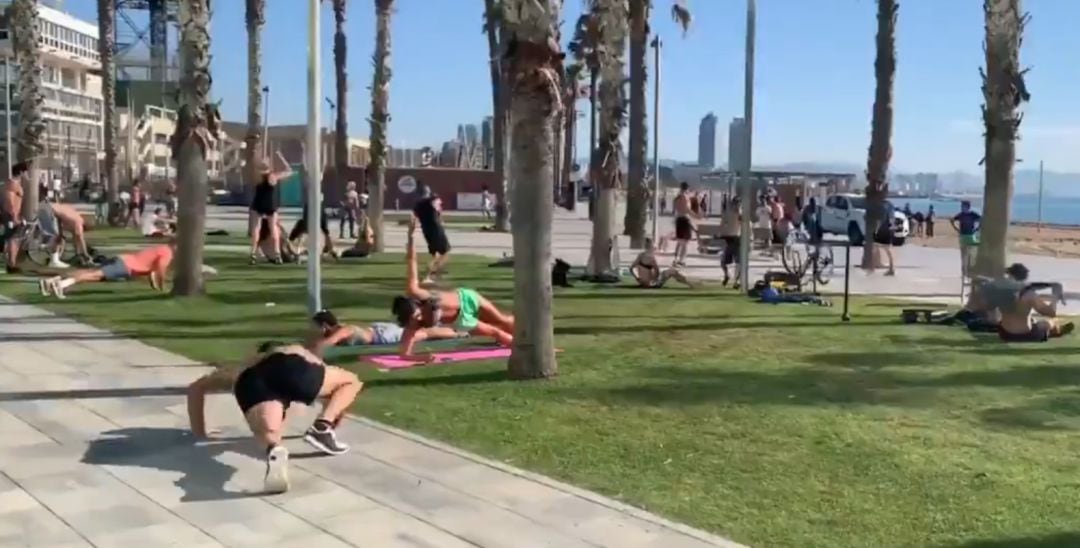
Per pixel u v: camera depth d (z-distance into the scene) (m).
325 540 5.20
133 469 6.36
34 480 6.12
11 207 18.47
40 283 15.43
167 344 10.95
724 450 6.91
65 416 7.68
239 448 6.86
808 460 6.68
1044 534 5.28
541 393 8.69
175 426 7.41
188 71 14.90
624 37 19.16
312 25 10.33
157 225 27.53
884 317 14.08
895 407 8.24
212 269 19.00
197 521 5.46
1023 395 8.74
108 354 10.33
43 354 10.28
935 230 49.88
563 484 6.15
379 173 24.88
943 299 16.95
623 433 7.35
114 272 15.32
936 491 6.03
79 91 65.81
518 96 9.09
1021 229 54.59
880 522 5.47
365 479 6.23
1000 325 12.04
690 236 23.19
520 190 9.17
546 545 5.14
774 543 5.15
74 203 51.31
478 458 6.68
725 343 11.55
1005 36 13.58
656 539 5.21
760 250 26.78
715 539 5.20
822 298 16.47
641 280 18.27
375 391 8.70
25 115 21.36
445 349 10.77
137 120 62.38
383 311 13.93
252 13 29.03
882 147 23.64
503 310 13.81
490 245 29.70
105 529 5.32
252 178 29.06
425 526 5.42
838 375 9.59
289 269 20.14
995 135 13.67
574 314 14.16
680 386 9.01
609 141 19.05
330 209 41.59
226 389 7.02
